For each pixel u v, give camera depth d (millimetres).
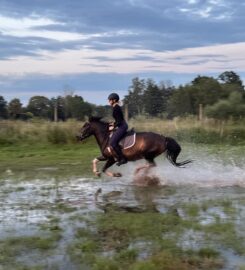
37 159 17641
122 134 12094
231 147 20609
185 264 5727
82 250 6363
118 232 7266
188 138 23000
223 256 6027
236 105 30172
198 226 7375
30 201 9984
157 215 8336
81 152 19469
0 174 14117
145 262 5691
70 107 38656
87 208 9211
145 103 50188
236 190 10977
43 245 6602
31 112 42156
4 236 7172
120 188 11531
